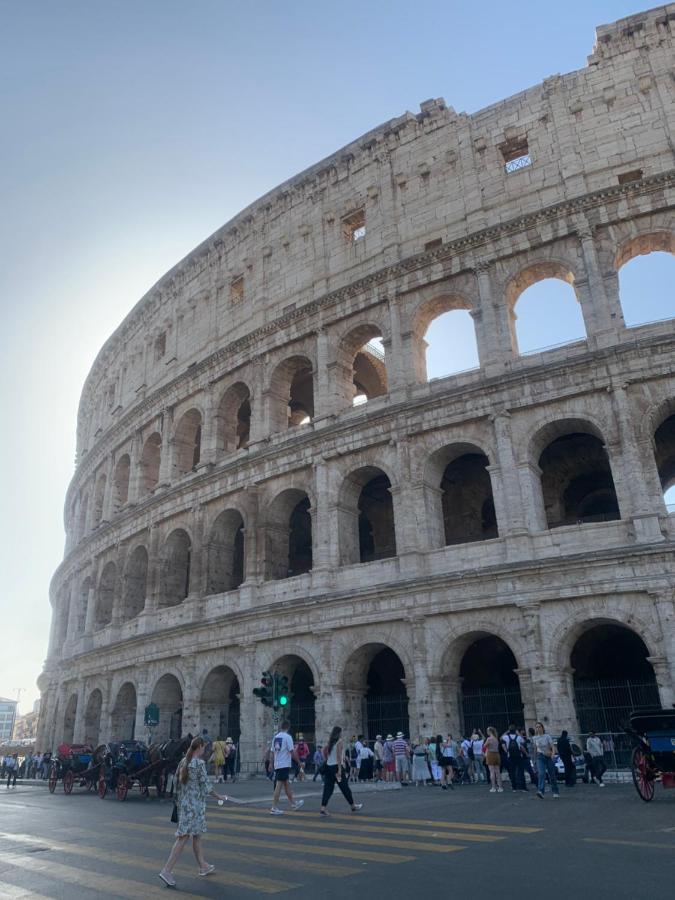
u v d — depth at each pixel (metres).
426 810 23.75
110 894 13.07
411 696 39.47
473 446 43.66
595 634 43.03
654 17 46.50
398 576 42.19
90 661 64.25
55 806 32.88
